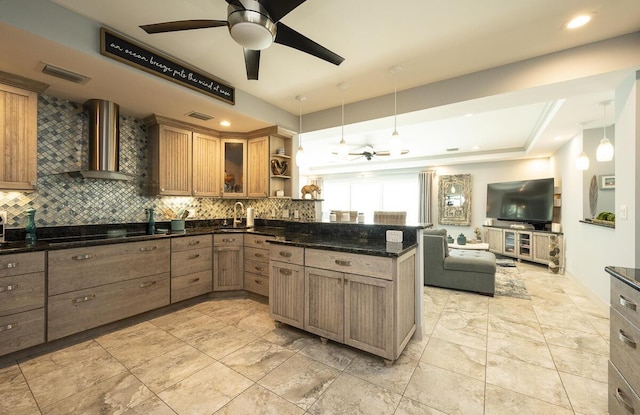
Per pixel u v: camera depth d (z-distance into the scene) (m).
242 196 4.04
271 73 2.80
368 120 3.46
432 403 1.63
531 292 3.81
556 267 4.97
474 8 1.89
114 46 2.09
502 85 2.64
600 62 2.25
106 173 2.81
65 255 2.27
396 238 2.46
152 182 3.38
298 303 2.43
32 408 1.58
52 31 1.81
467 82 2.81
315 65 2.64
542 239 5.45
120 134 3.23
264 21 1.53
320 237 2.89
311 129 3.99
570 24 2.04
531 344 2.34
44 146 2.67
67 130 2.81
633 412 1.25
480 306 3.26
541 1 1.82
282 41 1.75
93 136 2.79
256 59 2.02
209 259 3.37
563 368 1.99
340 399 1.66
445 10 1.91
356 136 5.36
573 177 4.66
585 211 4.18
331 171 9.36
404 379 1.86
